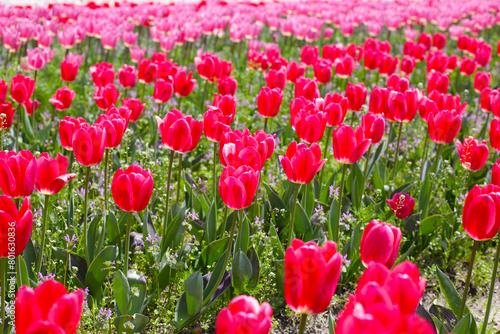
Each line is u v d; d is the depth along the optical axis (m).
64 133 3.91
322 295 2.25
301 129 4.50
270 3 18.31
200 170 6.36
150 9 14.16
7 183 3.11
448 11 16.94
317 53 9.29
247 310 1.97
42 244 3.67
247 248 4.21
